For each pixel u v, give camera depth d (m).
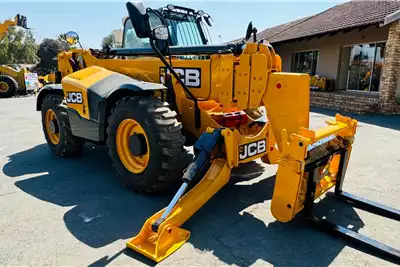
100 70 3.99
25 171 4.18
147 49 4.03
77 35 4.75
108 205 3.15
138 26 2.99
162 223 2.41
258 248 2.44
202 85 3.48
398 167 4.38
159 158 3.08
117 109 3.36
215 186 2.90
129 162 3.44
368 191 3.54
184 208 2.64
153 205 3.15
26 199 3.29
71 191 3.50
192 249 2.42
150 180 3.17
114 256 2.33
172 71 3.21
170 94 3.63
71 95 3.96
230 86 3.26
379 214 2.98
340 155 3.18
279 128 3.04
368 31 11.38
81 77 3.96
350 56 12.63
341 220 2.88
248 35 3.36
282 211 2.61
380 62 11.40
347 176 4.01
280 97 2.98
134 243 2.43
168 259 2.30
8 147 5.48
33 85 17.58
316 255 2.36
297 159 2.44
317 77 13.30
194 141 3.75
